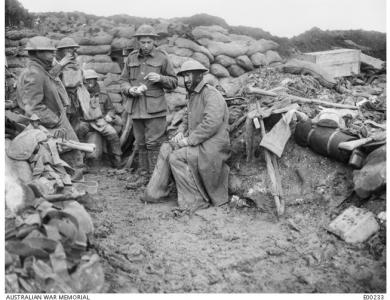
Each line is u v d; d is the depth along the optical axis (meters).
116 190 5.75
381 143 4.49
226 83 7.16
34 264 3.44
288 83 6.17
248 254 4.21
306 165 4.93
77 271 3.54
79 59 7.41
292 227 4.53
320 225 4.47
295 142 5.12
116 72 7.50
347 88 6.99
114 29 7.68
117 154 6.73
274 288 3.87
